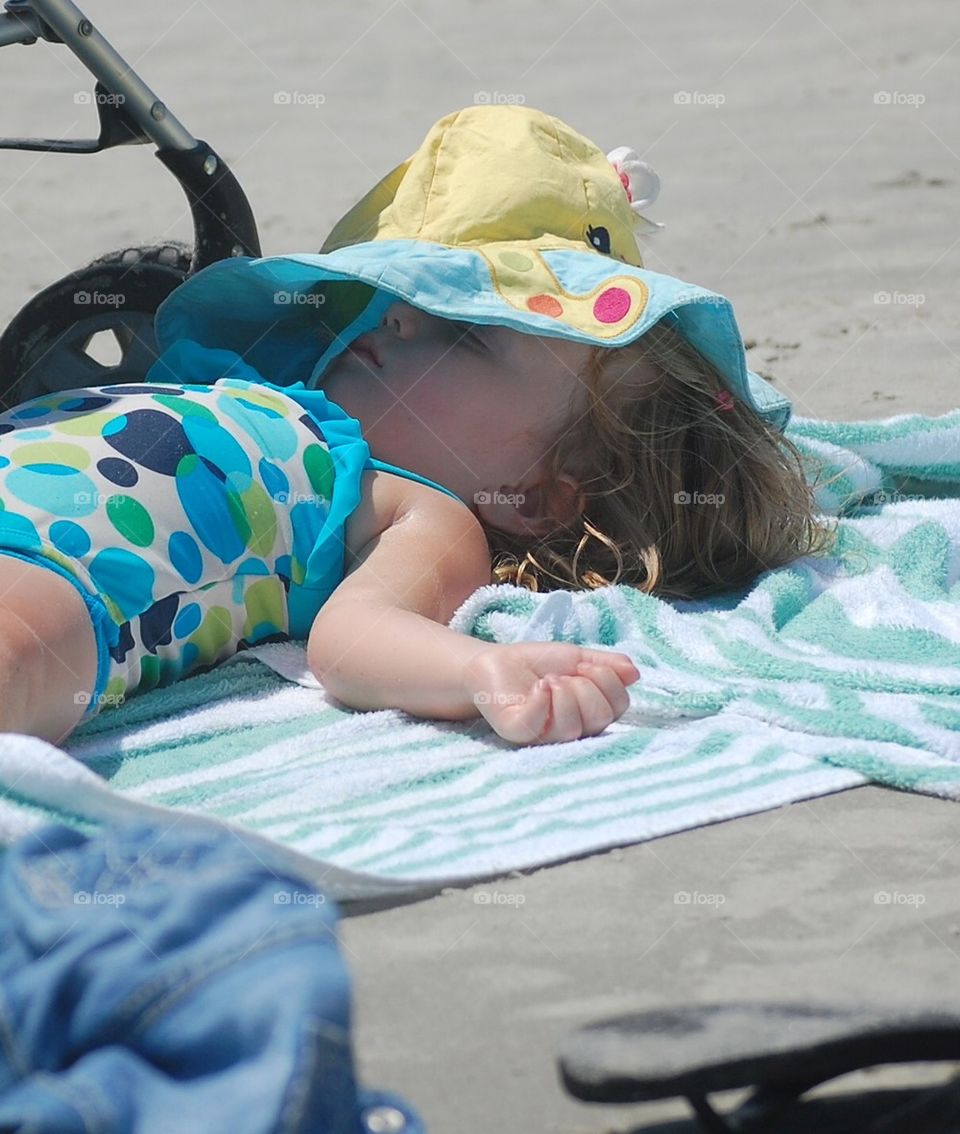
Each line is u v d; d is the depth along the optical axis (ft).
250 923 14.44
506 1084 16.87
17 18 32.94
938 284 51.75
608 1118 16.37
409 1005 18.29
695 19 101.76
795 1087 16.10
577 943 19.62
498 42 98.32
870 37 93.35
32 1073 14.03
